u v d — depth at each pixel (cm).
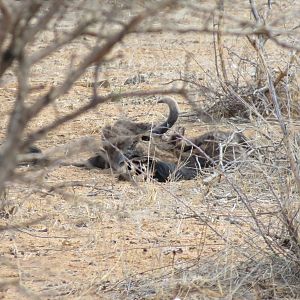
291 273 1892
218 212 2467
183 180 2908
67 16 1264
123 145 2944
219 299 1798
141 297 1848
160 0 1153
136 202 2609
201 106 3762
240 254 1966
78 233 2331
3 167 1130
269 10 3203
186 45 5725
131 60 5184
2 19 1110
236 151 2538
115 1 1147
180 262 2055
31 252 2186
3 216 2412
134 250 2178
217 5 1435
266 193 2409
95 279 1944
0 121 3600
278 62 4006
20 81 1130
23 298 1847
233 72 4088
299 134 2070
